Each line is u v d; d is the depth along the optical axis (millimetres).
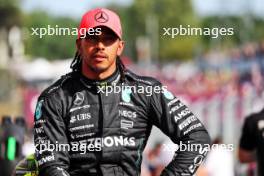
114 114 6191
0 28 90375
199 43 85750
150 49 120875
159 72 65562
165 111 6254
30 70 57375
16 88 68062
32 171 6879
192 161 6176
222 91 30391
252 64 39594
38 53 69562
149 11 123312
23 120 9273
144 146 6363
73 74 6277
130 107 6227
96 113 6176
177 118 6246
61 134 6168
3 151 8898
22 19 89312
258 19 86188
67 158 6156
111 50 6176
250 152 10109
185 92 31625
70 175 6184
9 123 9102
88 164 6152
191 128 6254
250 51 40031
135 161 6246
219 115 24688
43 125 6184
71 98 6199
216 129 24734
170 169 6176
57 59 67750
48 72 57312
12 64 72062
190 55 115625
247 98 24078
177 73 73375
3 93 68188
